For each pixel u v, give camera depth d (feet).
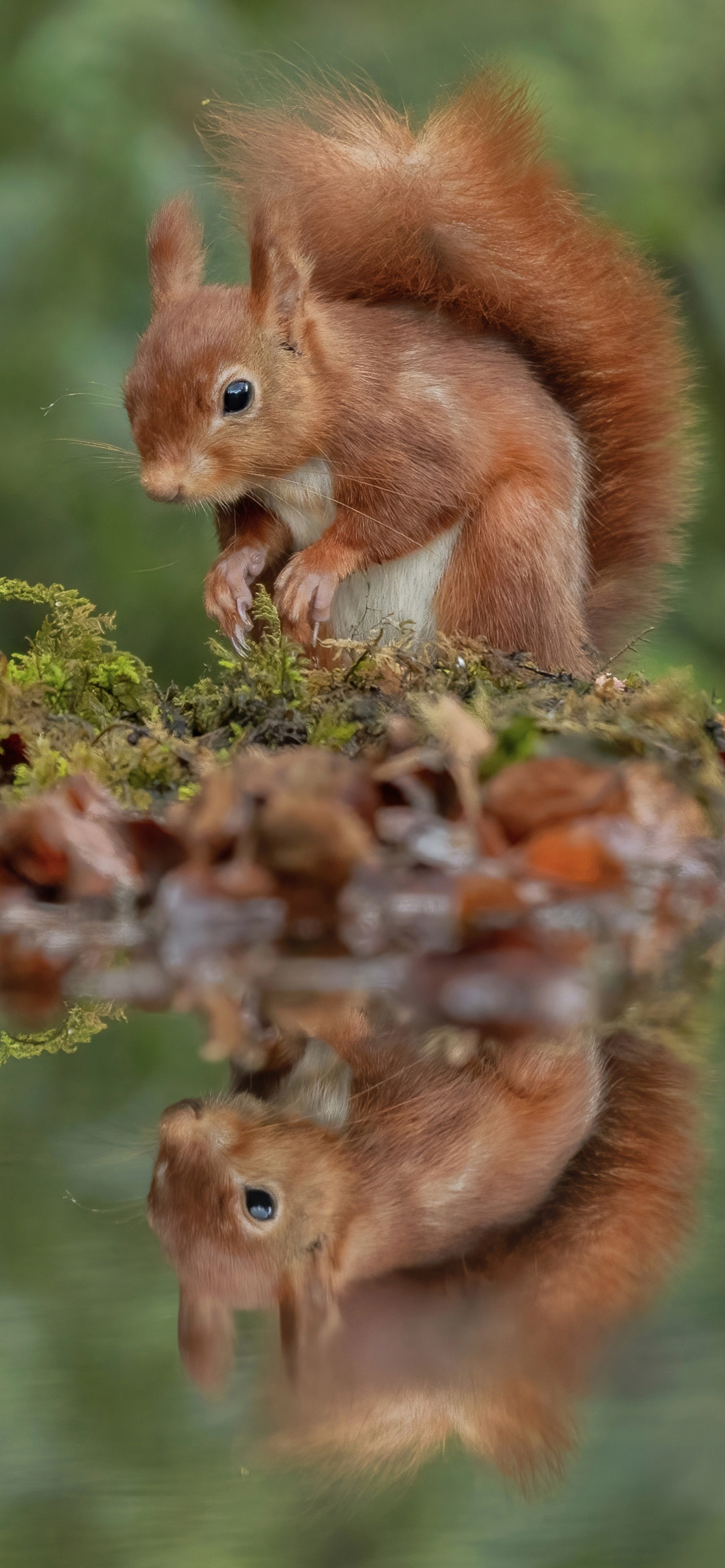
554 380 15.05
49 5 18.47
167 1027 14.10
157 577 17.70
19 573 17.97
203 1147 10.48
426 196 14.96
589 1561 5.38
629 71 19.35
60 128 17.04
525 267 14.98
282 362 14.78
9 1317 7.21
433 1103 11.85
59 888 14.38
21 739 14.53
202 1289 7.58
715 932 14.37
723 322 19.17
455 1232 8.70
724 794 14.47
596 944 14.33
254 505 14.90
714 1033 14.08
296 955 14.29
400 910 14.34
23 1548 5.32
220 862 14.35
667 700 14.55
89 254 17.33
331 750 14.51
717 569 19.40
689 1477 5.87
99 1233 8.55
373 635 14.88
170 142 16.78
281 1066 12.87
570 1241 8.50
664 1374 6.49
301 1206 9.16
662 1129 11.16
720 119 19.71
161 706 14.62
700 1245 8.41
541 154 15.03
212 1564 5.28
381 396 14.82
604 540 15.07
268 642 14.69
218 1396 6.39
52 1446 6.06
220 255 15.10
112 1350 6.84
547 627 14.84
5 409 17.12
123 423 16.79
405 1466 6.01
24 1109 11.51
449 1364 6.59
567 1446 6.10
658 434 15.06
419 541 14.83
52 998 14.17
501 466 14.84
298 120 15.05
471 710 14.53
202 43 16.92
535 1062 13.10
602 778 14.42
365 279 14.94
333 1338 6.91
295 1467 5.97
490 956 14.29
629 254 15.10
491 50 18.90
